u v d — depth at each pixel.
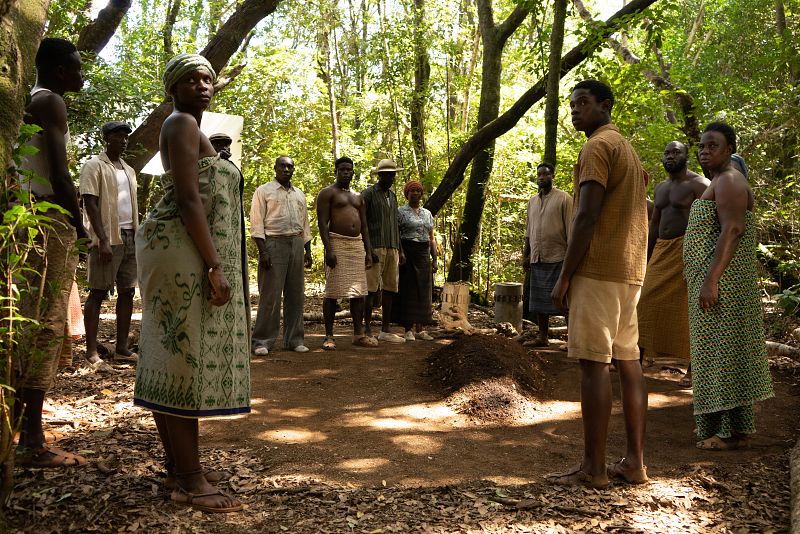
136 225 5.87
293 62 14.07
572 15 11.20
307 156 14.19
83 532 2.77
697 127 10.60
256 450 3.95
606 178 3.29
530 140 11.95
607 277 3.31
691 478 3.53
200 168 2.99
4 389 2.70
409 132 13.01
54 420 4.19
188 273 2.91
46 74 3.74
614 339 3.45
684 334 5.36
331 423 4.52
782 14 13.90
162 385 2.91
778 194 9.34
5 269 2.75
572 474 3.45
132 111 8.62
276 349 6.78
